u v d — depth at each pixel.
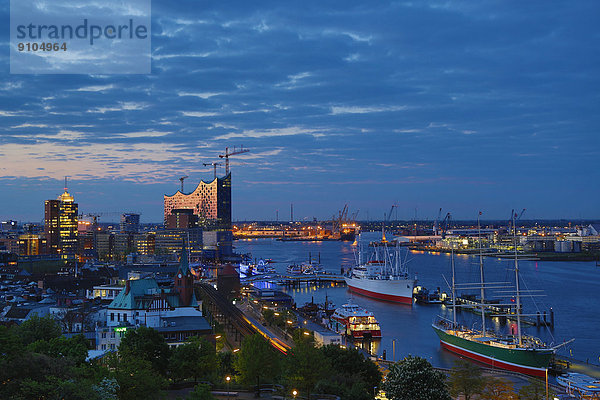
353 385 130.75
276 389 141.50
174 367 149.75
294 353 136.88
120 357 142.50
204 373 154.75
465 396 155.12
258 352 140.75
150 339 156.75
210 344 159.25
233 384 147.38
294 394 130.62
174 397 133.12
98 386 100.69
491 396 154.12
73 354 144.12
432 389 120.19
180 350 153.00
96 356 173.75
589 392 162.38
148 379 115.50
